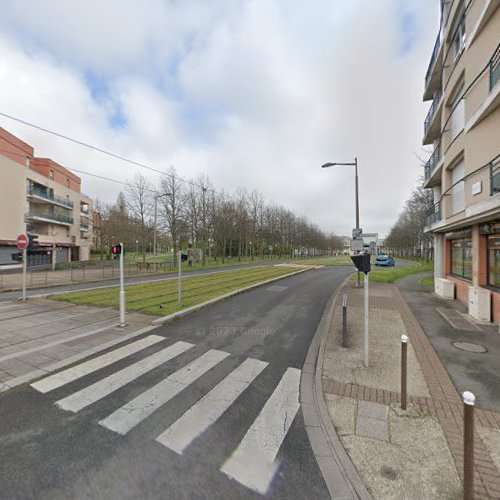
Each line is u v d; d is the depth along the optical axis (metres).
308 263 37.66
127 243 41.94
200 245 36.16
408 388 3.88
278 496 2.21
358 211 13.95
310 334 6.44
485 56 7.42
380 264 31.81
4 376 4.26
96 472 2.42
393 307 9.06
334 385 3.99
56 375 4.32
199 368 4.61
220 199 40.47
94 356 5.09
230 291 12.02
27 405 3.49
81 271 24.58
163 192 29.41
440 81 13.37
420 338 5.98
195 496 2.20
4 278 18.59
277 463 2.56
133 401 3.60
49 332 6.45
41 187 34.66
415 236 42.72
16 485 2.27
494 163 6.83
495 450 2.68
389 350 5.31
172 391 3.86
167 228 31.30
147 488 2.27
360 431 2.99
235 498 2.18
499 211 6.34
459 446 2.75
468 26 8.33
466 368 4.50
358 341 5.82
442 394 3.72
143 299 10.37
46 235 35.53
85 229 49.59
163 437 2.90
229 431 3.01
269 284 15.05
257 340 6.02
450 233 11.20
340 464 2.54
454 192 10.73
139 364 4.75
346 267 30.16
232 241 47.28
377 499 2.17
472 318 7.50
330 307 9.22
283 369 4.60
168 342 5.84
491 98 6.61
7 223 28.17
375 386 3.95
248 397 3.72
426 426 3.06
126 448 2.72
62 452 2.66
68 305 9.52
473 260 8.46
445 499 2.16
